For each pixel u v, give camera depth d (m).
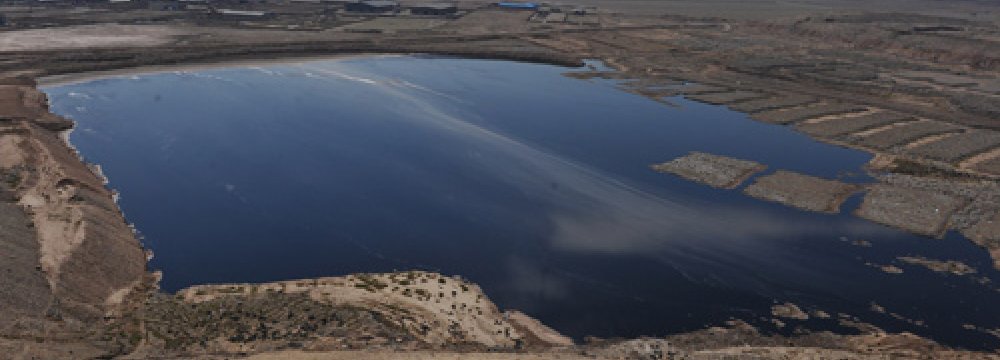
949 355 68.56
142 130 135.75
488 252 90.31
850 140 141.88
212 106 154.12
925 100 175.12
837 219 102.62
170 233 92.81
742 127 152.12
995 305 79.81
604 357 61.72
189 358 55.53
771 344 70.88
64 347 56.62
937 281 85.00
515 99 171.62
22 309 61.84
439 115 153.38
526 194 109.81
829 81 192.62
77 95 159.25
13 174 99.31
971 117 159.38
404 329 65.62
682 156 131.38
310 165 119.56
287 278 82.38
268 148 127.62
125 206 100.50
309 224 97.12
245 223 96.88
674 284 83.62
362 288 75.75
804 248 93.38
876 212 104.56
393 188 110.50
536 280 83.56
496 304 77.69
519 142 136.50
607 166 124.50
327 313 67.06
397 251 90.12
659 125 152.62
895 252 92.38
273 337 61.19
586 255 90.25
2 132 116.81
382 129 141.00
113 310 68.75
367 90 173.50
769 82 194.75
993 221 101.31
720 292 82.00
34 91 152.38
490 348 63.22
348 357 55.12
